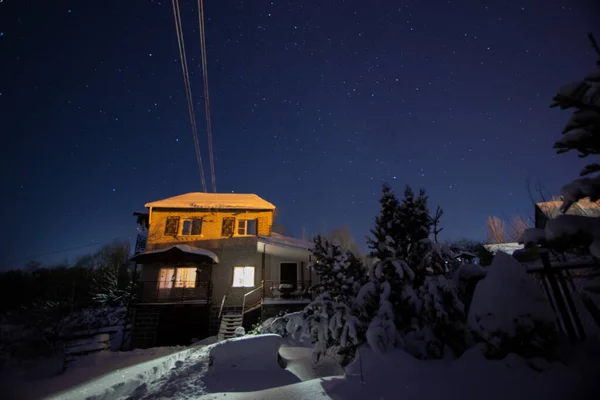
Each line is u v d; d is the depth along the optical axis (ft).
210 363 23.63
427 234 24.32
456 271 21.76
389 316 19.13
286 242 74.38
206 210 79.41
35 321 62.13
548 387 11.52
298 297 67.26
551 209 44.34
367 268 26.48
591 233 9.39
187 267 71.46
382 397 14.06
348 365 18.71
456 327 18.43
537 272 16.48
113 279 104.63
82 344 36.45
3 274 78.54
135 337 63.67
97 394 17.19
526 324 13.47
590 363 11.99
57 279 92.68
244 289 71.61
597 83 9.38
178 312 66.85
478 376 13.43
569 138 9.99
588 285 10.35
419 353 17.95
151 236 75.61
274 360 24.27
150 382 20.35
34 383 20.42
